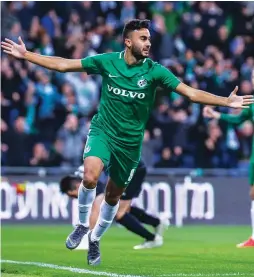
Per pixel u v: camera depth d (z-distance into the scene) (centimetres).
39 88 4106
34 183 3794
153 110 4166
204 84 4347
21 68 4128
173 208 3891
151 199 3859
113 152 1872
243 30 4694
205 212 3931
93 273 1859
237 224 3944
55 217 3800
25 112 4072
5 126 3922
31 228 3606
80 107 4138
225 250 2578
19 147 3925
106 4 4591
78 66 1873
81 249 2580
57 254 2416
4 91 4059
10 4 4356
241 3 4734
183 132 4131
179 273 1873
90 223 2356
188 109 4181
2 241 2945
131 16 4622
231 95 1809
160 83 1850
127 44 1836
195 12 4647
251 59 4578
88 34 4438
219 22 4622
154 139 4062
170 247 2705
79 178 2448
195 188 3916
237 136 4216
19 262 2156
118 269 1953
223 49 4594
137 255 2388
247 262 2162
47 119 4078
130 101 1842
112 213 1969
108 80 1853
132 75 1833
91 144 1858
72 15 4447
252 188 2752
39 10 4438
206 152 4150
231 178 3959
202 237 3206
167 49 4478
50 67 1881
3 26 4306
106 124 1864
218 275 1842
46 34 4334
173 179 3903
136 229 2641
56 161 3925
